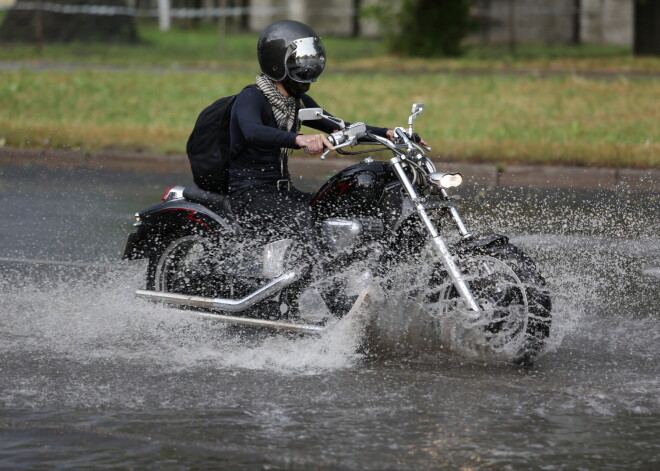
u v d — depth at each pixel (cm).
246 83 4838
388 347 1352
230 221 1431
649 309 1588
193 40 8262
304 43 1390
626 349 1392
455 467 998
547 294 1282
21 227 2209
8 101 4144
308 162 2961
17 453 1035
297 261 1372
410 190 1303
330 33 9188
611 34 8706
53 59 6291
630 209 2388
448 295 1330
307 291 1363
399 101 4188
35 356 1358
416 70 5691
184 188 1522
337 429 1096
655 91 4488
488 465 1004
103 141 3291
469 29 6862
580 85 4731
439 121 3678
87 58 6412
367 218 1342
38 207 2447
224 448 1045
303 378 1263
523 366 1312
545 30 8475
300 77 1396
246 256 1416
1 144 3256
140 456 1028
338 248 1343
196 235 1494
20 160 3170
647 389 1230
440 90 4562
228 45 7769
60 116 3834
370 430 1093
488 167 2852
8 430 1095
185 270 1477
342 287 1356
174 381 1255
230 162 1442
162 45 7700
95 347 1398
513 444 1057
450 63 6172
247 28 9406
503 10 8462
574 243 2020
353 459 1016
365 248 1332
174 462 1012
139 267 1859
